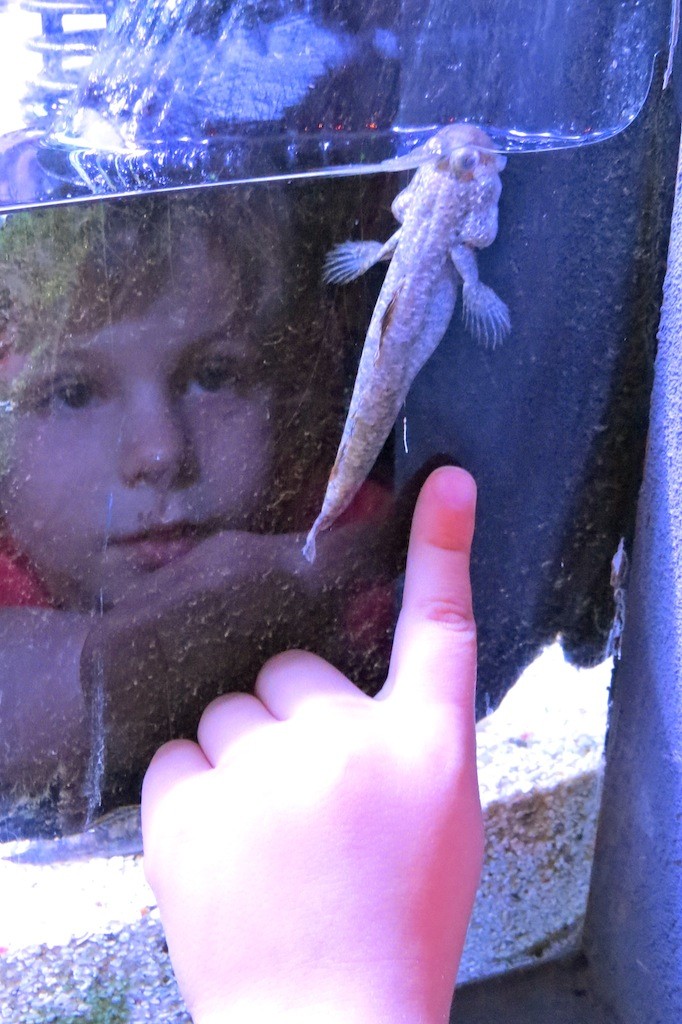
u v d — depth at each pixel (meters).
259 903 0.39
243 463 0.42
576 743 0.47
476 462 0.43
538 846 0.47
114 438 0.41
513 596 0.46
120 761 0.44
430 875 0.39
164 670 0.44
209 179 0.39
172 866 0.40
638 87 0.41
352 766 0.40
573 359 0.43
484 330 0.42
